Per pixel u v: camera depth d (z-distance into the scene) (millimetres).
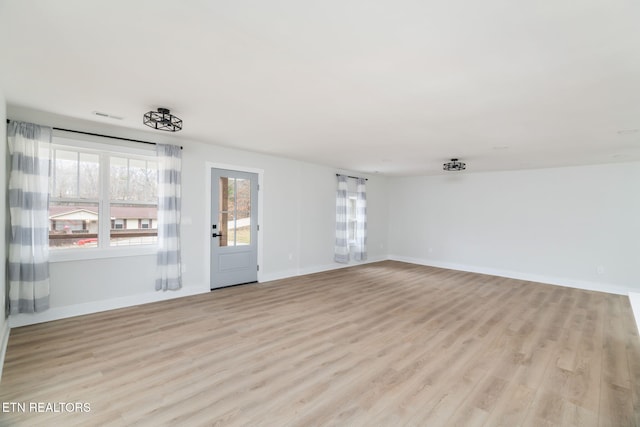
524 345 3184
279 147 5062
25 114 3355
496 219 6930
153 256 4379
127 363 2662
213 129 3979
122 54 2109
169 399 2174
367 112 3217
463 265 7391
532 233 6461
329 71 2320
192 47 2006
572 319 4020
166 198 4359
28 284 3361
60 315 3662
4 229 3061
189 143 4707
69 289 3727
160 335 3256
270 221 5891
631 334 3521
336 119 3469
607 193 5684
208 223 4965
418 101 2879
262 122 3633
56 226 3680
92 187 3910
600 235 5734
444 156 5410
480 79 2396
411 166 6680
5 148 3088
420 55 2062
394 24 1720
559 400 2252
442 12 1601
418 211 8227
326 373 2562
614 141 4113
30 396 2178
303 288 5355
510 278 6582
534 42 1868
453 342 3227
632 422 2020
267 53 2068
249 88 2654
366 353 2941
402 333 3443
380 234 8555
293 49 2014
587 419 2045
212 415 2014
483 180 7129
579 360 2869
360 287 5512
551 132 3768
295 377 2492
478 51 1992
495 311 4301
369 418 2016
